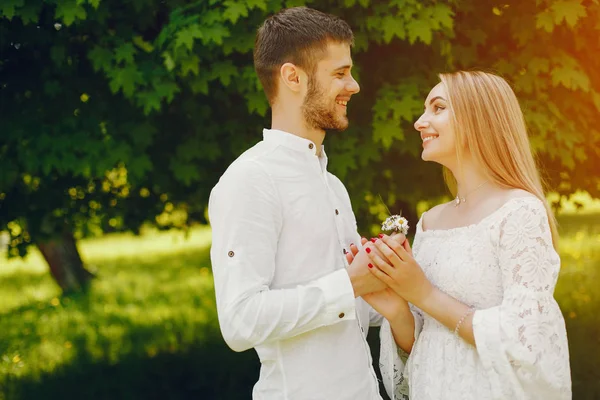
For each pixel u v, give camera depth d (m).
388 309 2.25
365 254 2.11
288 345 2.13
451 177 2.56
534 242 2.05
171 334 7.09
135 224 5.37
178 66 4.05
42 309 9.04
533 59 4.45
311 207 2.16
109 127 4.38
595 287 8.04
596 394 4.84
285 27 2.18
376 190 4.77
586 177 4.98
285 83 2.18
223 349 6.34
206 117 4.45
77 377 5.88
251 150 2.20
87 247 16.16
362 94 4.56
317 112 2.17
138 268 12.35
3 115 4.47
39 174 4.56
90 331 7.54
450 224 2.31
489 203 2.20
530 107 4.51
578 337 6.04
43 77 4.51
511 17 4.60
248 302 1.98
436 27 4.04
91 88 4.52
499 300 2.12
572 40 4.57
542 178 4.47
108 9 4.29
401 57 4.52
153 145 4.56
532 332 1.99
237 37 4.09
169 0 4.34
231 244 2.02
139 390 5.46
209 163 4.65
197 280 10.59
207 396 5.27
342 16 4.25
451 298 2.12
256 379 5.56
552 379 2.02
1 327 8.02
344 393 2.15
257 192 2.07
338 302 2.02
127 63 4.04
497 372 2.01
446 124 2.26
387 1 4.21
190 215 5.55
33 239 5.07
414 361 2.29
